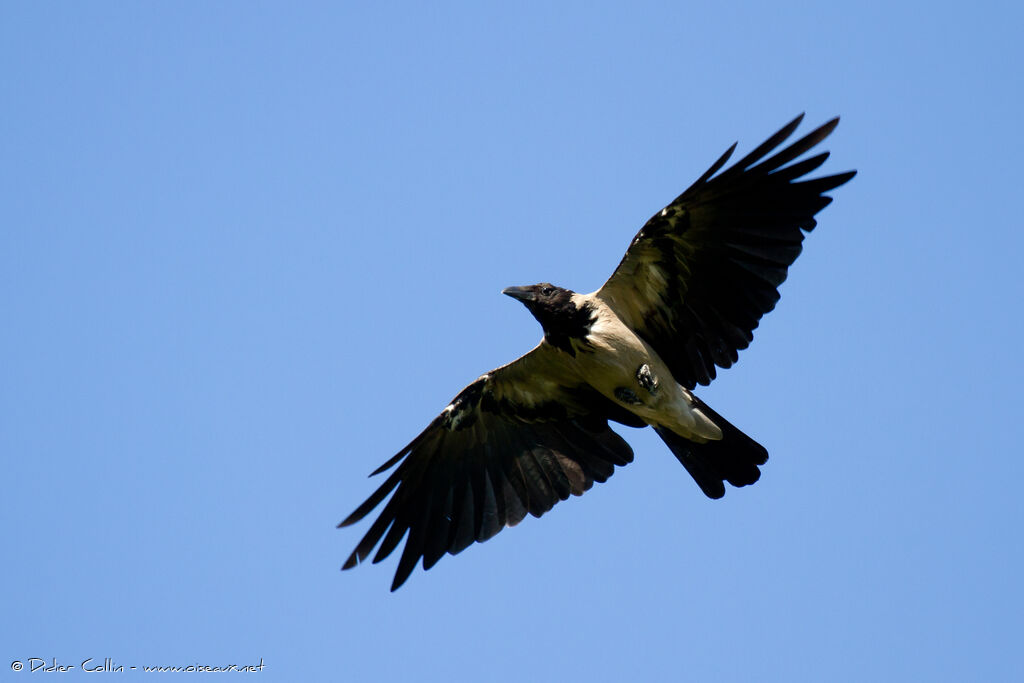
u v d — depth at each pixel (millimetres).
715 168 12062
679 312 13578
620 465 15305
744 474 14398
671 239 13000
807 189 12383
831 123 12047
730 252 12969
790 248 12688
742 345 13414
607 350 13648
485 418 15398
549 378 14789
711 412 14070
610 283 13602
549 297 13906
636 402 13961
